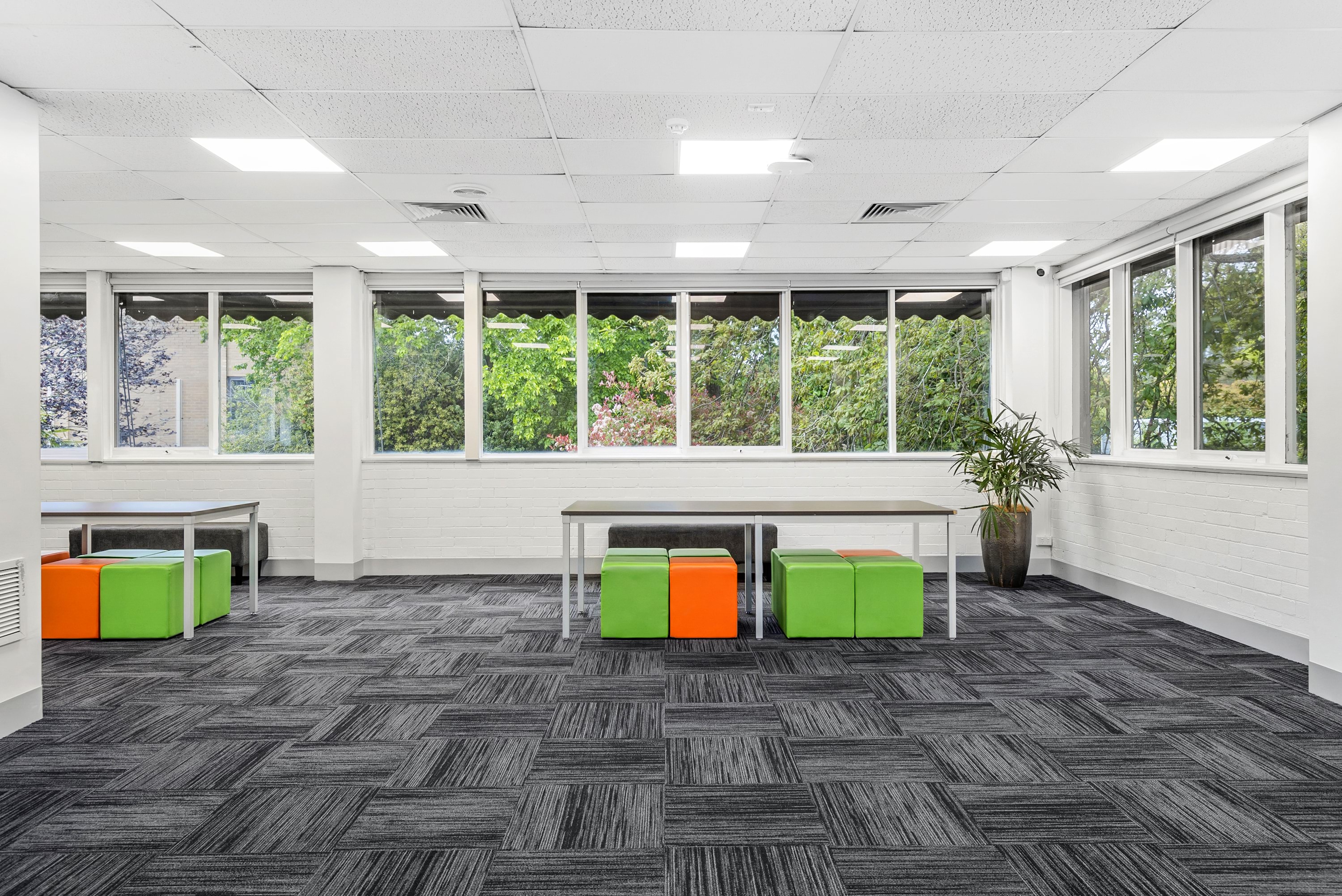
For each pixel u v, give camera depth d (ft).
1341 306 10.77
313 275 21.65
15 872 6.66
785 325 22.17
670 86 9.94
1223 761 8.96
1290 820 7.57
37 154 10.32
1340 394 10.80
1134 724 10.16
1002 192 14.35
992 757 9.07
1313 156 11.10
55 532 21.65
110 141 11.71
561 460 21.65
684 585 14.61
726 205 15.08
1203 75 9.68
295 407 22.20
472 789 8.29
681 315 22.17
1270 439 13.83
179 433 22.16
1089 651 13.70
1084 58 9.21
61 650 13.89
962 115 10.87
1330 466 10.94
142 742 9.61
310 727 10.09
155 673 12.48
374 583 20.43
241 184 13.73
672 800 8.00
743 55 9.12
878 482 21.88
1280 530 13.37
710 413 22.35
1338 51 9.03
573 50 9.01
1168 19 8.34
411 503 21.54
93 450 21.44
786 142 11.85
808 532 21.95
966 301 22.36
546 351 22.20
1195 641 14.42
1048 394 21.30
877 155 12.41
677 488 21.79
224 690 11.62
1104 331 19.77
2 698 9.82
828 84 9.89
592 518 14.76
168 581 14.56
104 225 16.48
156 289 21.91
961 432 22.35
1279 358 13.71
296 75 9.59
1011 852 6.98
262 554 21.15
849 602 14.60
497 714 10.58
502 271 21.39
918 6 8.07
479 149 12.10
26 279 10.18
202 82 9.79
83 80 9.71
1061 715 10.50
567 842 7.15
